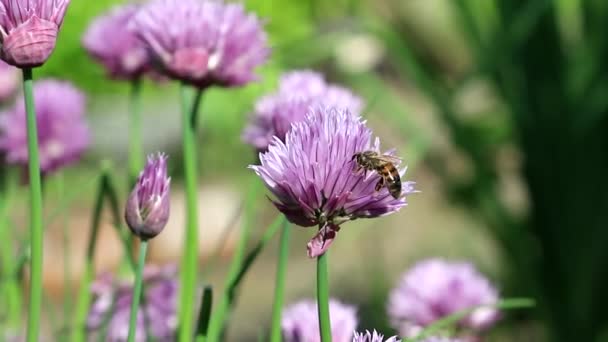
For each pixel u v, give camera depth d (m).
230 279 0.65
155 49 0.61
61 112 0.72
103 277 0.69
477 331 0.74
